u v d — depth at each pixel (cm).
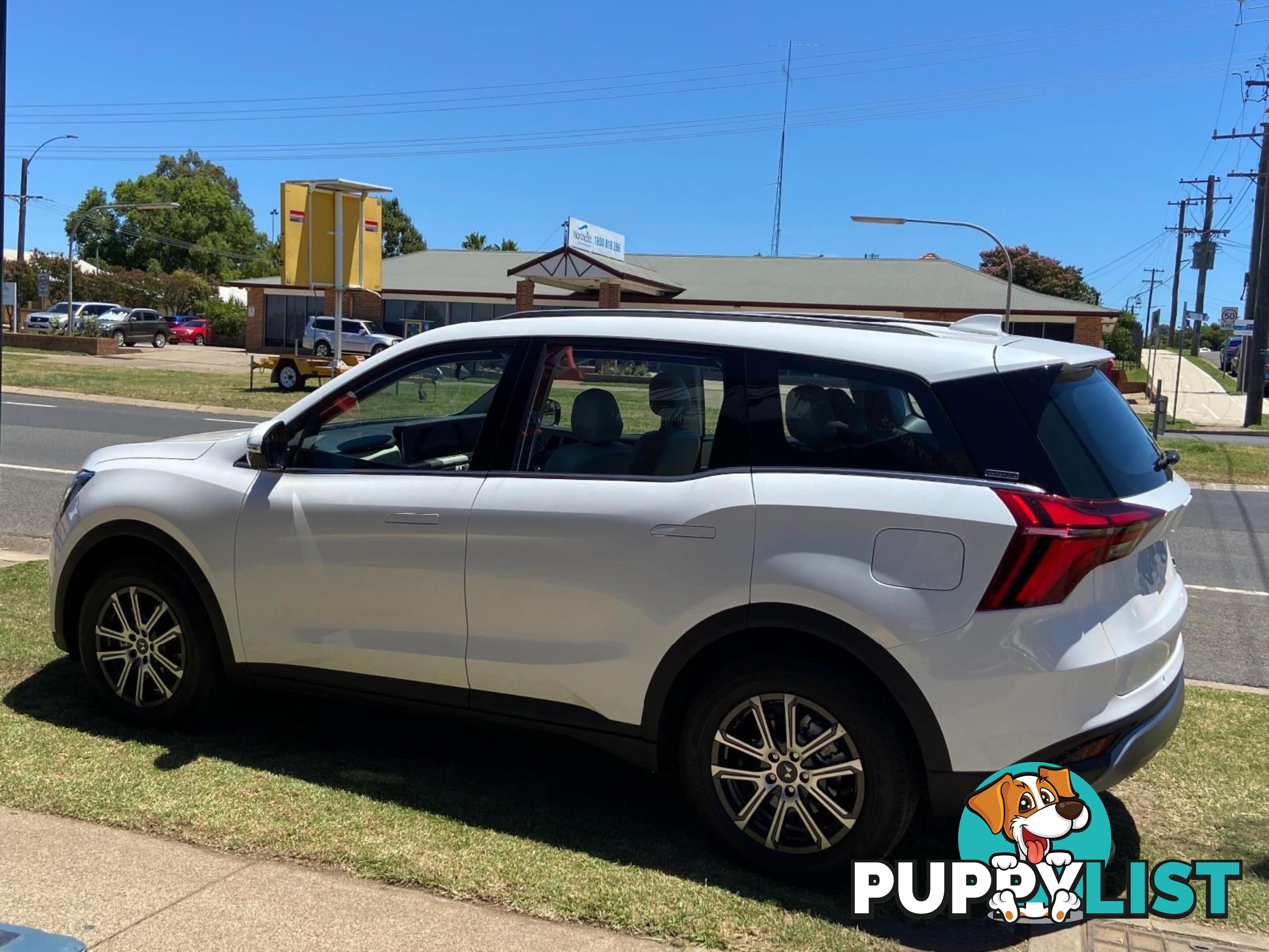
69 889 313
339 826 358
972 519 309
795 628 325
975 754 312
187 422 1841
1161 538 344
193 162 9950
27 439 1453
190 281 6562
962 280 4138
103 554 444
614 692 353
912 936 309
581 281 3709
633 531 344
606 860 345
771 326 359
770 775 334
